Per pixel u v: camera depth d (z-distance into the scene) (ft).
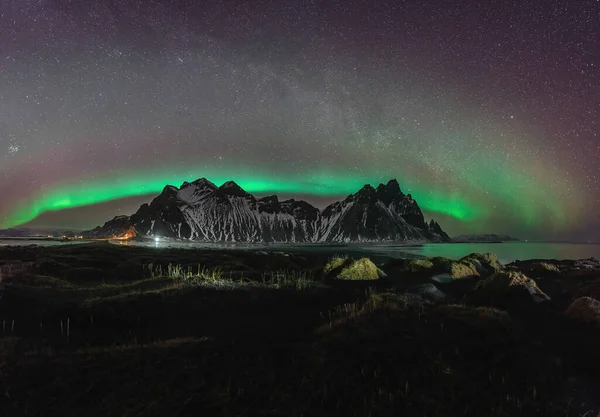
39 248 161.17
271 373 29.91
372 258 253.65
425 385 28.30
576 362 34.14
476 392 27.55
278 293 59.82
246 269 102.63
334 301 58.80
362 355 32.19
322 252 341.82
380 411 25.26
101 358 31.96
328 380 28.55
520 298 61.36
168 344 35.50
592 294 73.10
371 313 41.91
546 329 45.11
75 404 25.13
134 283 63.26
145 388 27.09
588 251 452.76
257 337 39.55
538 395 27.35
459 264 96.43
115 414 24.06
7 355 32.50
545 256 332.39
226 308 50.88
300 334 40.75
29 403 25.00
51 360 31.50
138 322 44.88
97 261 105.09
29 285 59.31
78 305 48.16
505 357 32.37
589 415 25.14
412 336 35.78
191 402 25.61
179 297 52.42
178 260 119.24
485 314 41.68
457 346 33.88
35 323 43.45
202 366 30.66
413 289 74.28
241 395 26.68
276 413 24.82
